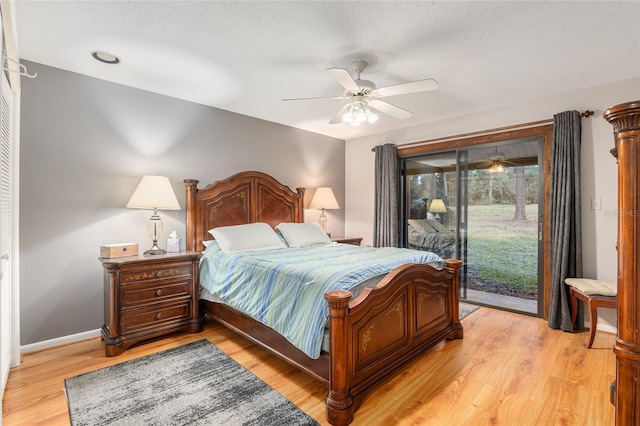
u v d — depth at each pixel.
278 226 3.90
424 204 4.49
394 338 2.17
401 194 4.72
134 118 3.14
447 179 4.24
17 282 2.37
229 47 2.38
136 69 2.75
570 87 3.12
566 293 3.10
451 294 2.86
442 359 2.46
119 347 2.53
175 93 3.31
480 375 2.22
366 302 1.90
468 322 3.30
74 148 2.80
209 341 2.81
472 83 3.02
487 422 1.74
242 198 3.90
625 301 1.02
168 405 1.87
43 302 2.65
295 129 4.62
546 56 2.50
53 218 2.70
